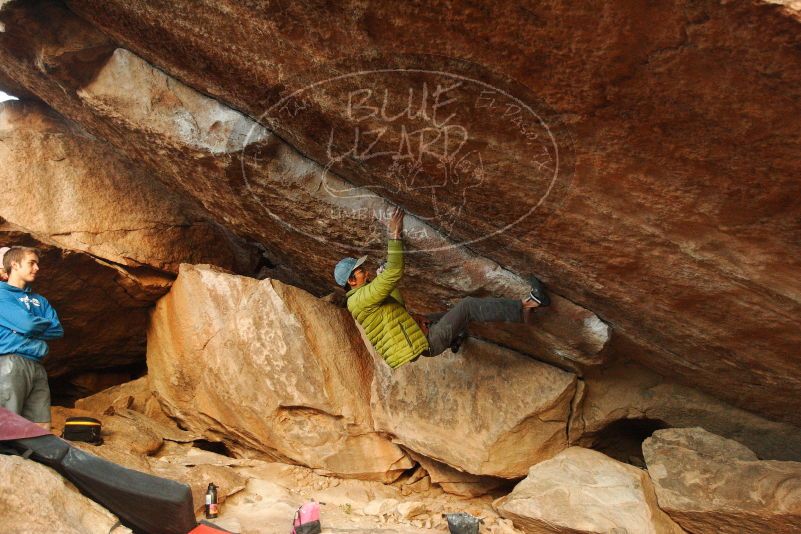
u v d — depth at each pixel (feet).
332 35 8.29
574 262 11.76
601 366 15.90
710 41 6.28
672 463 13.85
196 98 12.67
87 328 19.40
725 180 8.12
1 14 11.54
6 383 12.25
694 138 7.63
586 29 6.69
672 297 11.46
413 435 16.29
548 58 7.28
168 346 19.35
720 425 15.34
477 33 7.30
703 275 10.39
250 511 14.78
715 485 13.14
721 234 9.23
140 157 16.24
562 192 9.81
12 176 16.94
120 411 19.11
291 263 18.39
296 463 17.53
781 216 8.30
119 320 20.01
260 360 17.08
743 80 6.57
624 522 13.28
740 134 7.27
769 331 11.18
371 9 7.53
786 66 6.17
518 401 15.60
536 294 13.07
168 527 10.78
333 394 16.83
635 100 7.40
